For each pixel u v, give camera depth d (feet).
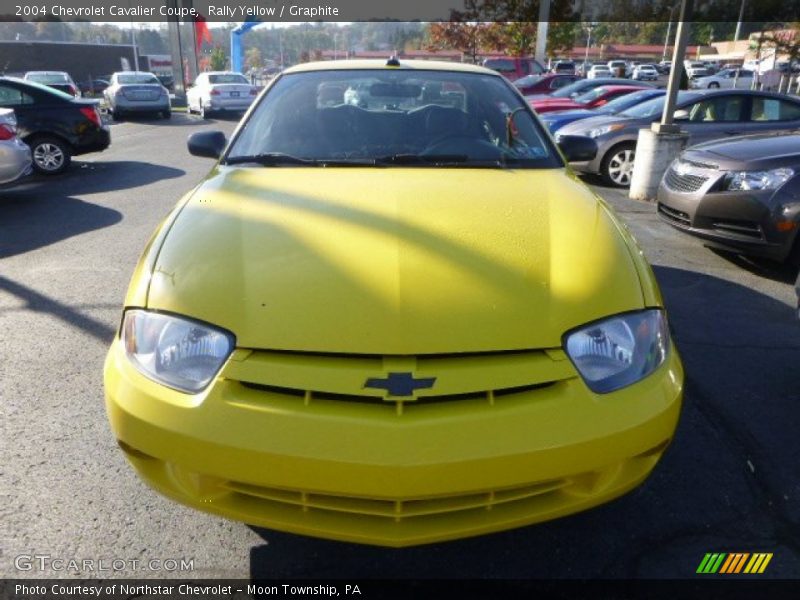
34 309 13.46
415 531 5.88
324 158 9.43
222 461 5.63
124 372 6.16
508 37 95.35
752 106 28.71
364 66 11.28
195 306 6.12
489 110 10.52
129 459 6.28
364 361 5.70
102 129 32.76
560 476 5.76
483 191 8.18
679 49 23.88
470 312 5.96
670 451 8.80
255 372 5.70
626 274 6.73
